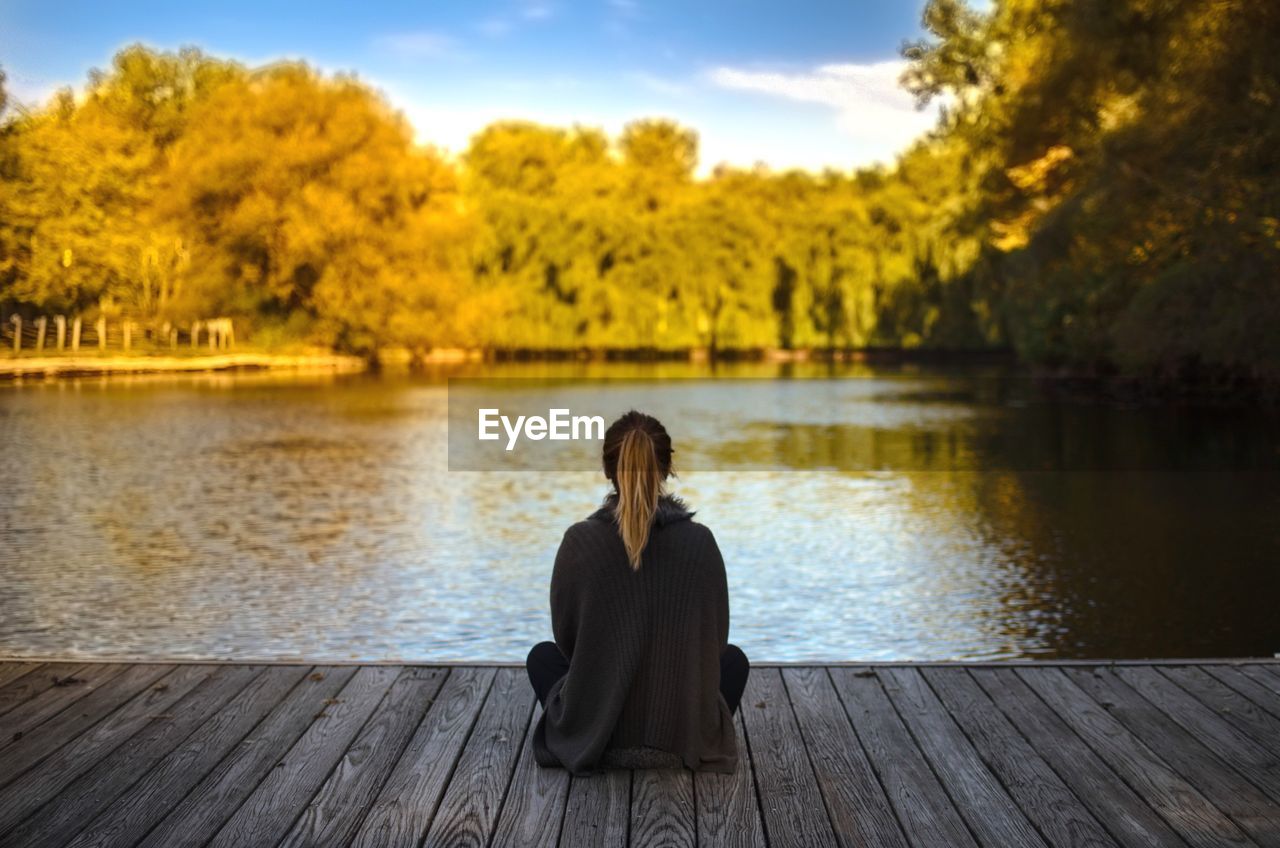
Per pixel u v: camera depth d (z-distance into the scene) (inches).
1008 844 127.8
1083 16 887.7
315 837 129.0
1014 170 1228.5
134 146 1828.2
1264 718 167.6
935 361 1892.2
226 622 311.6
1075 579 366.9
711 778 145.5
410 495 552.7
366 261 1663.4
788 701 176.1
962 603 335.0
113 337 1674.5
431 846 127.1
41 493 546.3
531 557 403.2
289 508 511.2
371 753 153.8
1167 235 863.7
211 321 1768.0
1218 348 812.0
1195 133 770.8
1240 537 441.4
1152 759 152.3
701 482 614.9
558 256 1818.4
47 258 1649.9
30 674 188.4
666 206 1971.0
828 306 1834.4
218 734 160.7
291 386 1311.5
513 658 278.8
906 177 2057.1
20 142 1652.3
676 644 141.8
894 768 149.5
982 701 175.6
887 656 282.5
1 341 1561.3
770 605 334.6
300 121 1685.5
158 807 136.6
